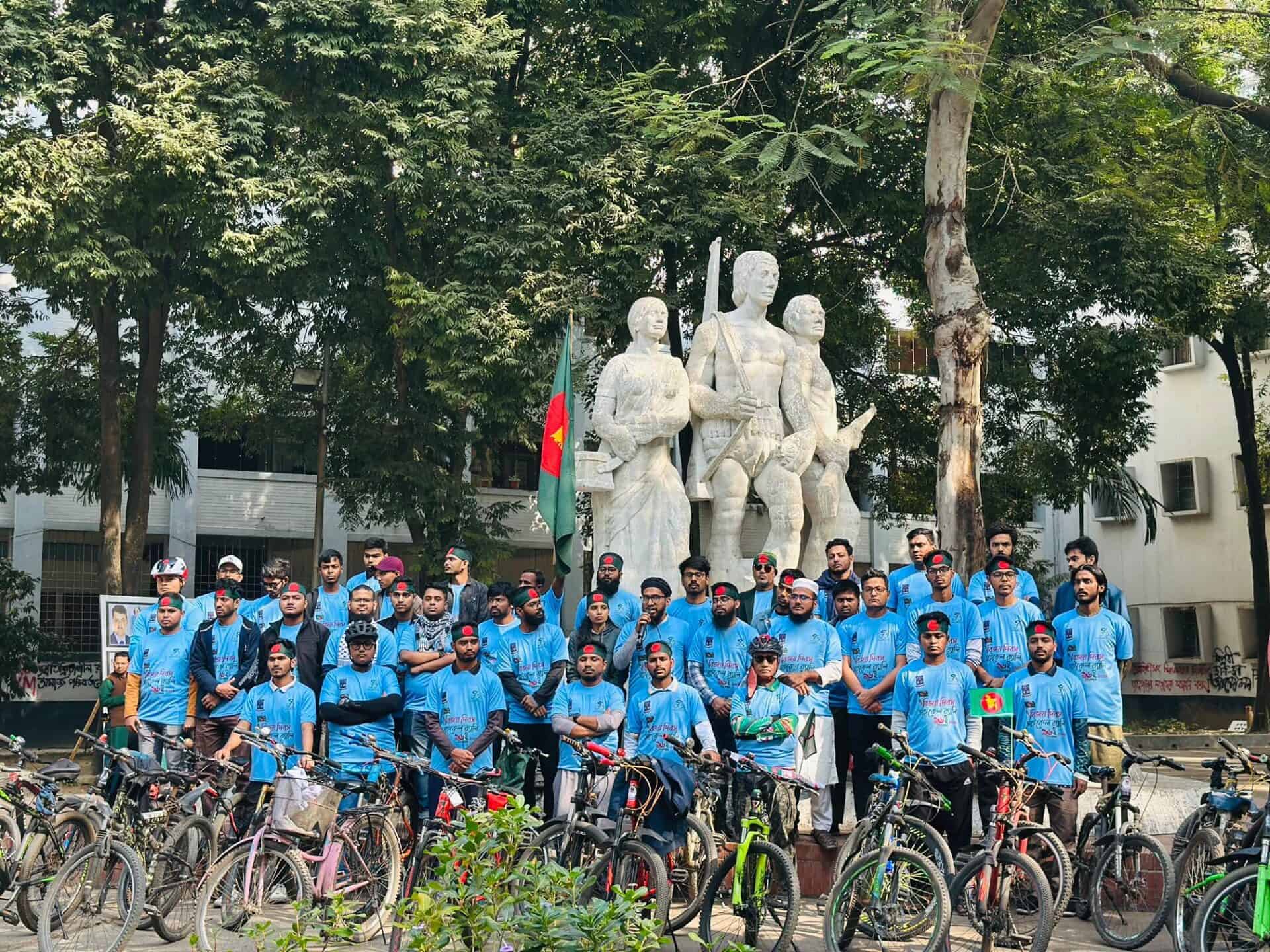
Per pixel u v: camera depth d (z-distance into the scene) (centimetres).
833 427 1499
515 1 2105
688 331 2298
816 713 1031
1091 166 2053
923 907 831
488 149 2031
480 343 1897
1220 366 3362
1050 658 991
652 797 866
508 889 614
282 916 898
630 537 1425
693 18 2088
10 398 2389
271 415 2509
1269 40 1833
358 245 2030
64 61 1845
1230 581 3322
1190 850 873
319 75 1920
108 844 864
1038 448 2564
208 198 1827
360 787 920
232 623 1153
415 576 2339
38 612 2914
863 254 2397
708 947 640
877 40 1450
